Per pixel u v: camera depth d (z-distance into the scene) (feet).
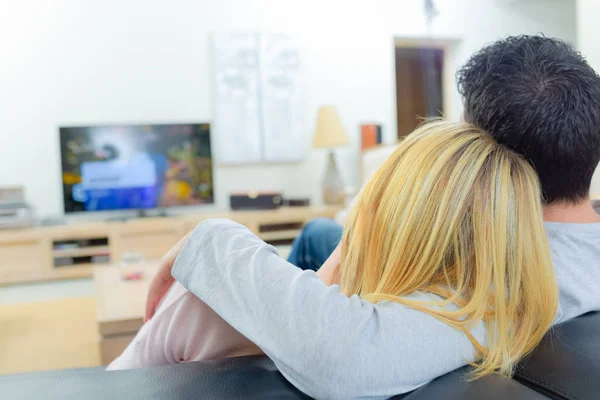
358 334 1.67
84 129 14.26
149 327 2.39
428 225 1.96
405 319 1.77
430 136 2.14
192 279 1.98
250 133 16.02
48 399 1.67
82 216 14.97
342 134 15.30
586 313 2.20
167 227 14.14
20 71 14.30
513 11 18.88
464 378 1.77
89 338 9.08
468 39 18.44
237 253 1.95
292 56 16.17
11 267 13.23
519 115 2.12
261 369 1.91
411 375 1.70
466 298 1.94
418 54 20.33
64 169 14.23
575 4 19.38
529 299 1.95
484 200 1.96
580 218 2.30
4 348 8.61
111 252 13.88
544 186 2.23
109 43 14.89
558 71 2.13
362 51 17.06
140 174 14.78
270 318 1.74
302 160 16.57
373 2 17.07
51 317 10.44
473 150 2.04
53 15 14.44
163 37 15.28
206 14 15.57
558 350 1.89
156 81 15.30
